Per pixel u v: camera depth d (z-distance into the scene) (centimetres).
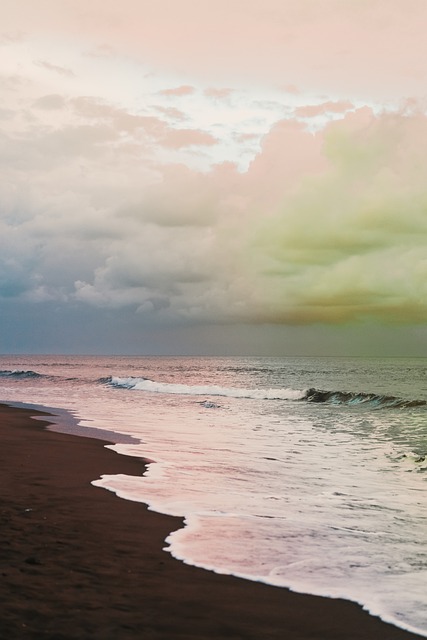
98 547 695
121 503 932
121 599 540
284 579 621
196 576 616
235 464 1367
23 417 2386
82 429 2006
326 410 3000
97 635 460
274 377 7419
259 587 595
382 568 664
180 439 1800
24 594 534
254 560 679
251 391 3972
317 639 484
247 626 502
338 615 534
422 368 11000
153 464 1326
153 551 693
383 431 2152
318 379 6956
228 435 1938
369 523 862
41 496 957
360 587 604
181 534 769
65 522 802
